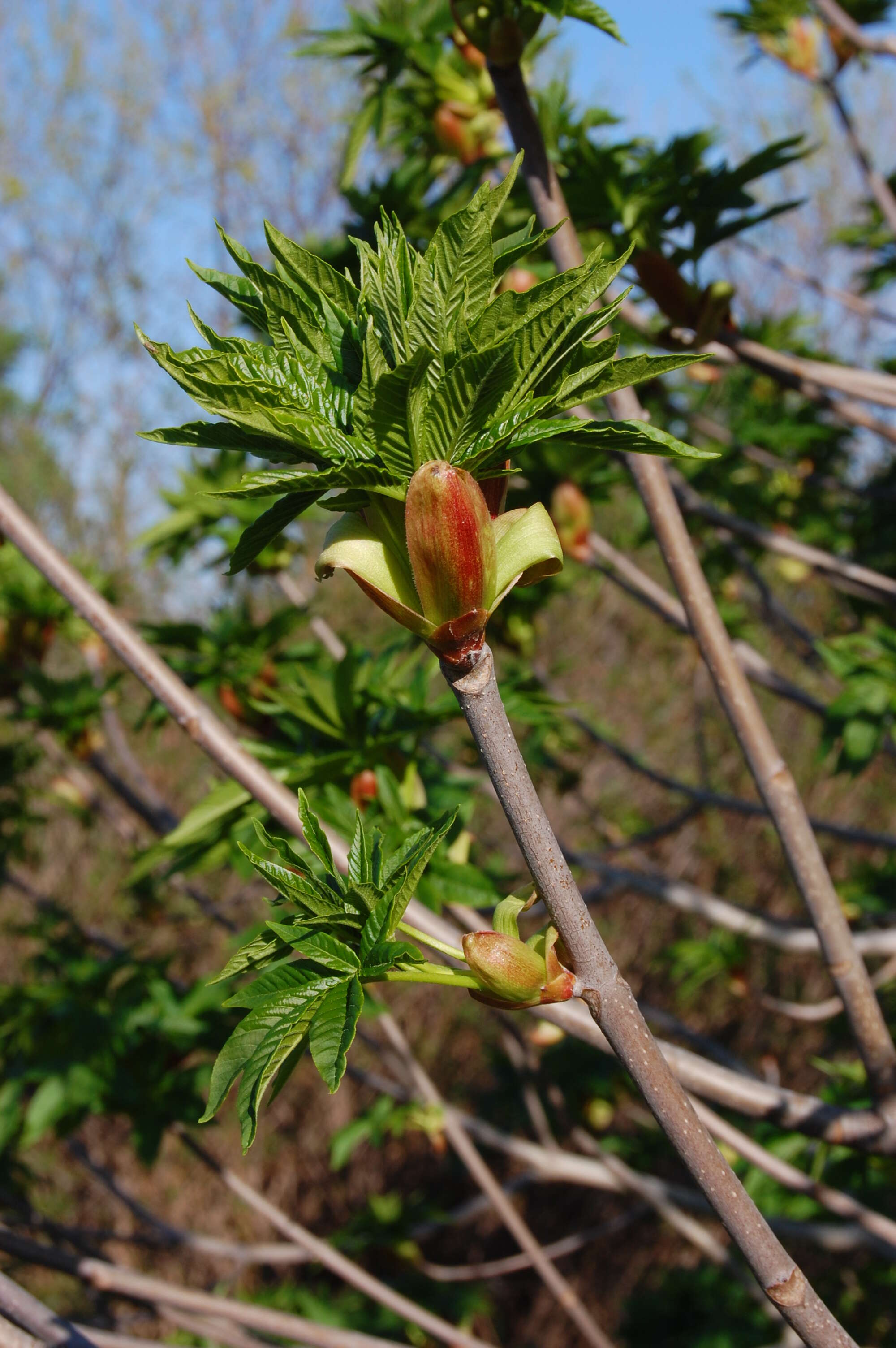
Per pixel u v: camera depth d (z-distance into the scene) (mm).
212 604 3004
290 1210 7387
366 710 1992
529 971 826
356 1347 2355
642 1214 4652
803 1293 855
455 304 791
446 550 760
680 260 2301
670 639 7891
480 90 2592
